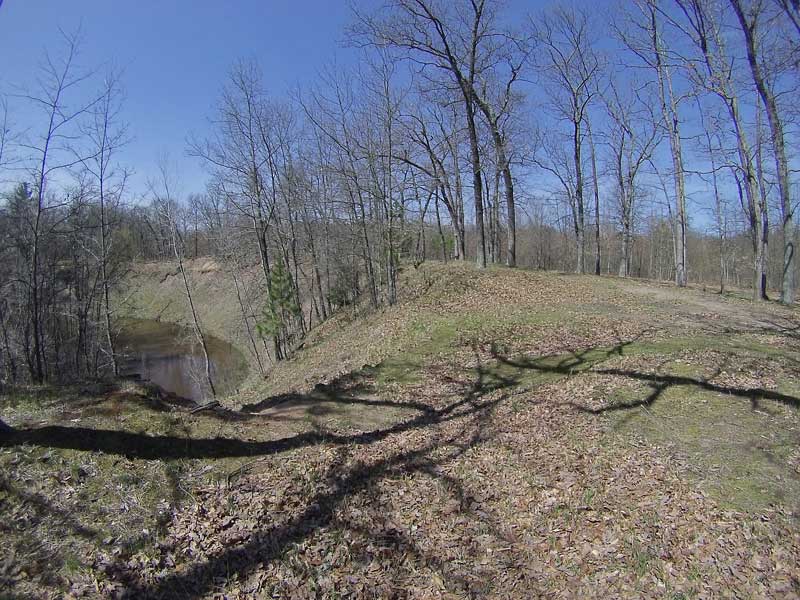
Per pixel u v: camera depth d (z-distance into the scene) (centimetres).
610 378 822
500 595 377
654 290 1786
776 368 824
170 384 2461
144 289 4453
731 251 4162
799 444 566
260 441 643
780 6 1216
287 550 436
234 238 2580
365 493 527
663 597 359
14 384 855
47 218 1631
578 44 2655
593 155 2986
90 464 525
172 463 552
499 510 488
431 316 1453
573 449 597
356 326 1947
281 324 2289
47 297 1814
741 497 471
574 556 412
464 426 700
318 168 2430
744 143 1747
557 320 1266
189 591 388
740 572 376
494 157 2441
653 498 480
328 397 863
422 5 1786
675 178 2170
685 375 805
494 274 1980
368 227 2422
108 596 376
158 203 2483
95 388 763
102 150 1741
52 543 423
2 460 510
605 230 5459
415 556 427
